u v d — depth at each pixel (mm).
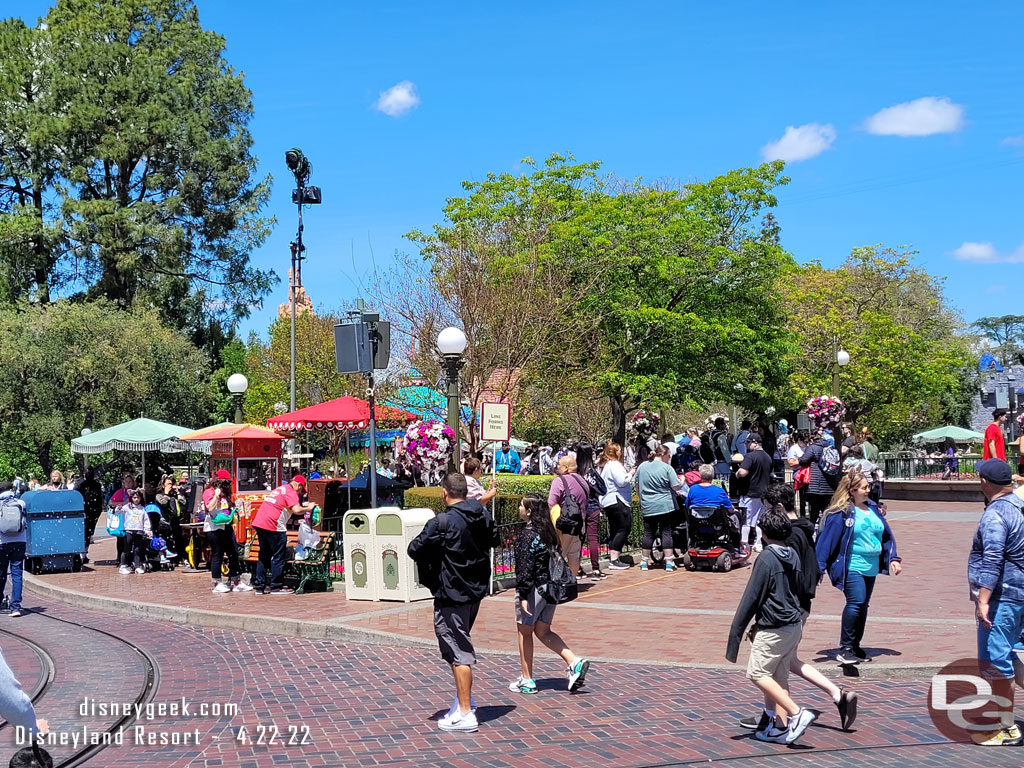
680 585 13727
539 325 25422
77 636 11711
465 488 7352
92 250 43906
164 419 39312
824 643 9617
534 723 7277
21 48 46031
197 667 9773
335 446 33656
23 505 13656
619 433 30281
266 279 48344
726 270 30188
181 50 46688
